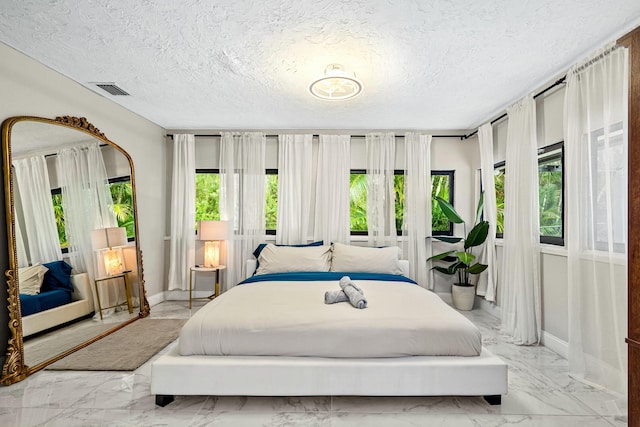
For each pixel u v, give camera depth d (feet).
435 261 14.75
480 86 10.01
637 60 3.68
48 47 7.89
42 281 8.41
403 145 14.92
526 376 7.83
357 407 6.53
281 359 6.53
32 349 8.02
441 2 6.14
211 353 6.65
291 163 14.71
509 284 10.74
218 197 15.43
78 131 9.95
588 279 7.73
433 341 6.61
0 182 7.62
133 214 12.49
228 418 6.16
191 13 6.50
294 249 13.00
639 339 3.65
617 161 7.02
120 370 8.10
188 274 14.87
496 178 13.48
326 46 7.75
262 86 10.14
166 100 11.43
